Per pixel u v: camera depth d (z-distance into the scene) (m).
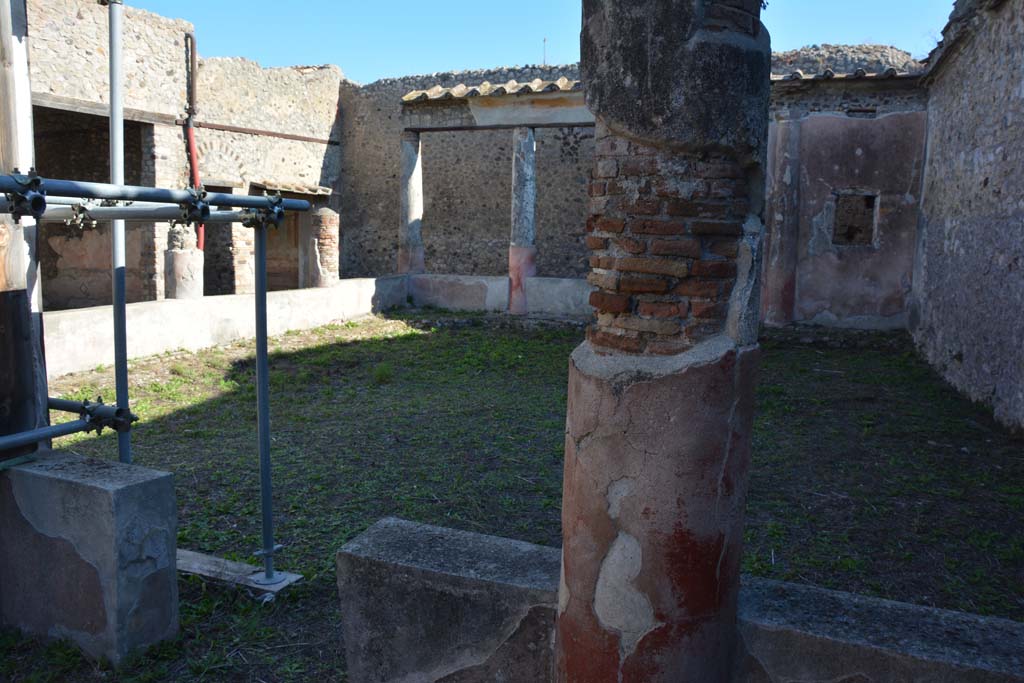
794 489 5.00
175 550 3.11
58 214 3.31
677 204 2.05
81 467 3.10
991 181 7.22
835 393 7.77
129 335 8.27
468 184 17.12
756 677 2.18
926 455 5.71
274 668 2.98
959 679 1.97
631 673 2.11
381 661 2.64
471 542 2.71
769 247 11.31
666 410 2.02
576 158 15.98
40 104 10.84
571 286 11.95
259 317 3.52
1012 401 6.34
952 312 8.41
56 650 3.01
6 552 3.15
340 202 18.14
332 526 4.34
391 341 10.51
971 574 3.81
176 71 12.89
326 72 17.30
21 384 3.12
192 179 13.27
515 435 6.21
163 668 2.94
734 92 2.00
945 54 8.92
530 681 2.41
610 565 2.11
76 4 11.20
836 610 2.23
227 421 6.54
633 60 2.03
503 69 16.42
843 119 10.97
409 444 5.95
